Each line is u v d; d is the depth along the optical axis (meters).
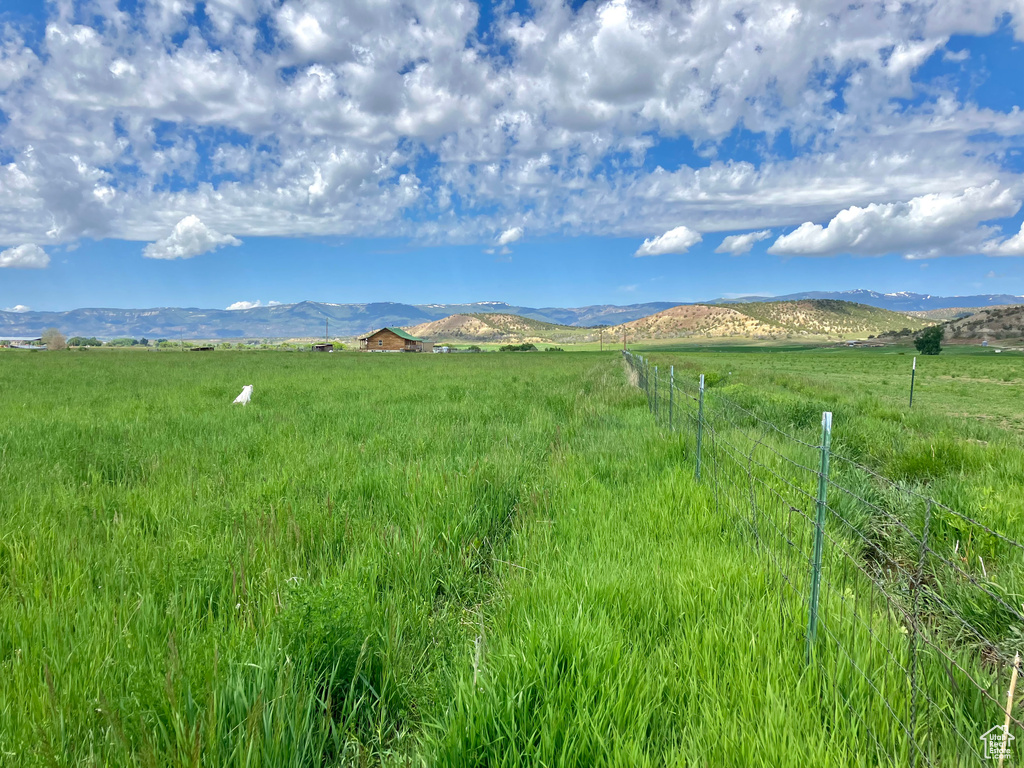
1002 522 5.08
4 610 3.46
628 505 5.84
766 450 7.91
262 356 63.19
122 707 2.54
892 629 3.26
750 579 3.87
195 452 8.25
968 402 21.98
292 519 4.83
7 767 2.28
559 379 25.53
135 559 4.34
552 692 2.66
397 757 2.56
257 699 2.46
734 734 2.43
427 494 5.95
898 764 2.28
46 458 7.88
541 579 4.00
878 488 6.41
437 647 3.48
